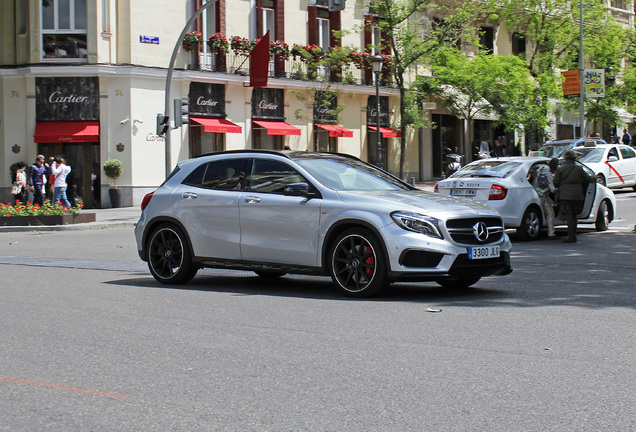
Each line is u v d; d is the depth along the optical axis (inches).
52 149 1227.9
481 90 1515.7
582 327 286.7
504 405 193.6
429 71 1627.7
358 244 360.5
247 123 1358.3
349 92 1478.8
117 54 1219.9
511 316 309.7
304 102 1435.8
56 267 506.0
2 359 247.9
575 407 191.8
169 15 1261.1
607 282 408.8
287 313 322.0
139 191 1226.0
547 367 229.5
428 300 352.8
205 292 387.5
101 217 1019.3
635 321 297.9
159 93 1251.8
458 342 262.7
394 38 1494.8
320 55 1433.3
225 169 410.6
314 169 387.5
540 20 1619.1
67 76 1213.1
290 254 377.1
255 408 193.6
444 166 1701.5
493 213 368.8
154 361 242.2
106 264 522.0
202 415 188.5
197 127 1300.4
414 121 1518.2
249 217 389.7
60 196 1069.8
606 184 1160.8
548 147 1220.5
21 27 1230.9
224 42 1304.1
